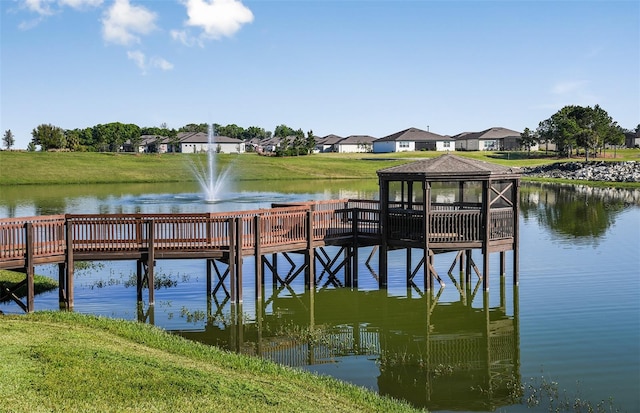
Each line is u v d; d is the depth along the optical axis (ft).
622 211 179.63
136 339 55.01
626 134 574.15
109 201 205.46
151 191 253.24
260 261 80.23
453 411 47.67
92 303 78.28
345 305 79.97
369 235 89.35
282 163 392.27
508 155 474.49
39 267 103.91
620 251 114.11
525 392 51.31
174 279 93.81
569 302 79.51
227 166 371.97
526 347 62.95
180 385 42.37
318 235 87.25
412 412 45.16
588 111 444.14
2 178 299.38
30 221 75.05
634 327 68.59
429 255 84.74
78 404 37.58
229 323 71.41
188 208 180.65
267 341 65.10
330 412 41.88
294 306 79.56
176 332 67.41
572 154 481.87
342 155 491.31
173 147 528.22
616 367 56.85
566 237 131.75
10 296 72.13
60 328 54.29
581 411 47.60
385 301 81.82
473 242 84.17
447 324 71.51
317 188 270.26
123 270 100.37
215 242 78.59
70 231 73.20
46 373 41.65
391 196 233.35
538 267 101.24
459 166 83.56
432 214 83.51
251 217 80.69
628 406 48.39
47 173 317.01
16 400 37.09
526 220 161.27
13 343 47.34
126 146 557.74
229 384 44.32
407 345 64.18
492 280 92.89
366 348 63.16
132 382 41.86
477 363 58.54
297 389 46.34
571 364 57.93
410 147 554.87
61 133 485.56
